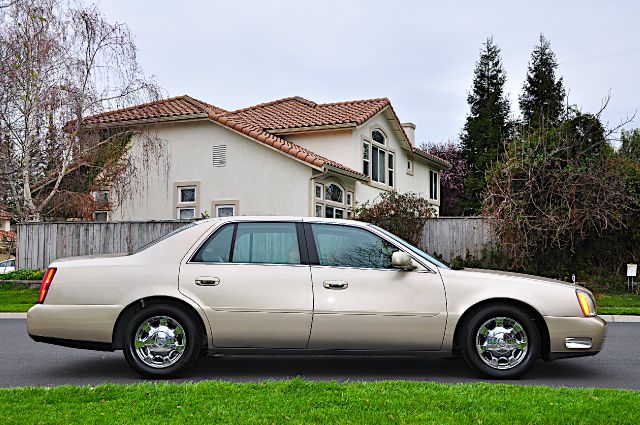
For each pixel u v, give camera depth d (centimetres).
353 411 539
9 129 2020
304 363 864
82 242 2148
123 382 736
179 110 2470
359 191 2684
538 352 752
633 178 1947
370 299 746
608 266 1964
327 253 767
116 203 2469
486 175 2078
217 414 530
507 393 615
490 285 753
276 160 2359
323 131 2638
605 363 883
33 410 546
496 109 5528
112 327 741
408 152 3180
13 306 1600
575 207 1880
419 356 752
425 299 747
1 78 1961
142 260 760
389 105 2866
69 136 2073
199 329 752
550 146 1933
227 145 2431
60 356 931
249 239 772
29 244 2191
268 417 521
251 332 745
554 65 5703
